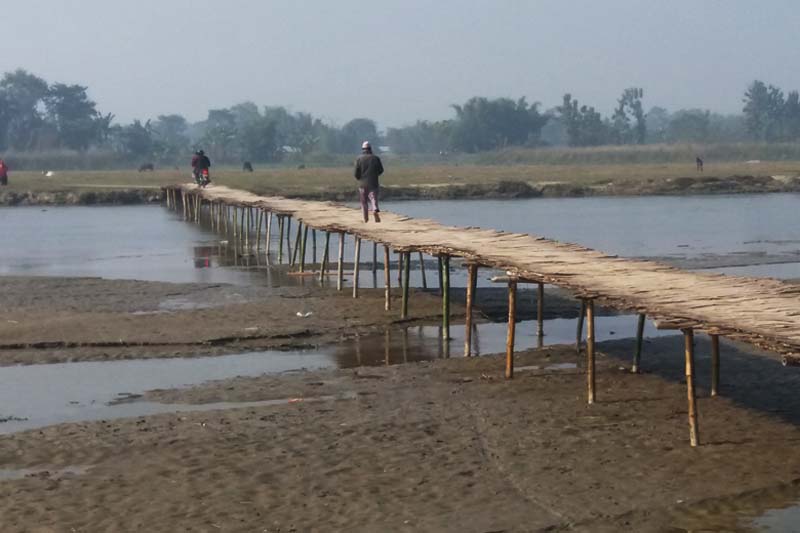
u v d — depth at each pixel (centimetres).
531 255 1883
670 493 1122
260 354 1950
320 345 2025
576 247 2020
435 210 5784
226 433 1381
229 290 2716
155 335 2084
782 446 1262
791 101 16250
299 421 1434
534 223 4872
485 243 2131
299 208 3588
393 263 3319
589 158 12775
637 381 1630
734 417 1394
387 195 6825
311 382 1694
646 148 12725
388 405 1520
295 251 3312
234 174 9412
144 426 1429
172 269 3319
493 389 1603
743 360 1752
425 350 1959
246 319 2247
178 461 1266
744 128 16638
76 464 1270
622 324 2189
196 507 1113
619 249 3747
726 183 7356
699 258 3425
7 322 2256
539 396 1547
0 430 1464
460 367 1769
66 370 1838
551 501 1105
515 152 13662
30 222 5416
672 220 4984
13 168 13012
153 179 8694
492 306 2392
